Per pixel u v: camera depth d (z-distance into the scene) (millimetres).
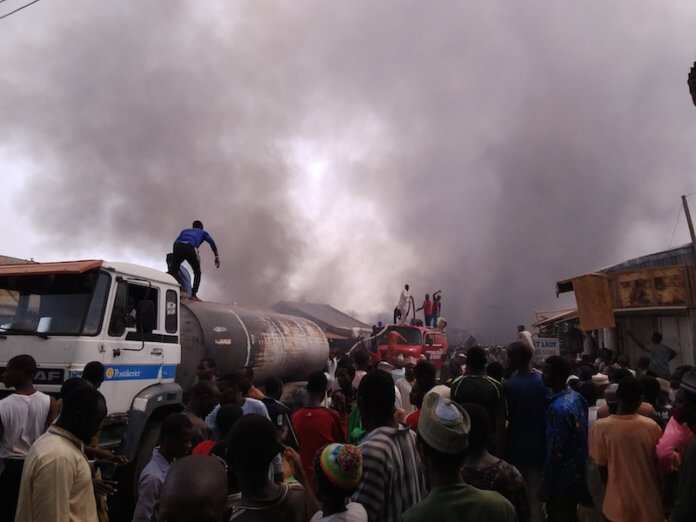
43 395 5141
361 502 3084
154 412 7656
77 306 6730
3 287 6930
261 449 2436
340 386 8023
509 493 2906
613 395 5473
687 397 3686
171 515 1562
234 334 10617
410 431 3494
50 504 2996
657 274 15117
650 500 4340
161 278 8141
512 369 5863
